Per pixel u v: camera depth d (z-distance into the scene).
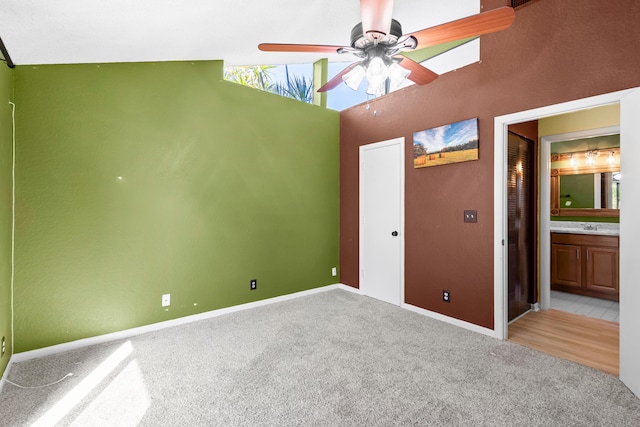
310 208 3.98
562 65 2.28
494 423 1.61
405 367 2.17
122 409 1.72
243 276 3.39
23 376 2.05
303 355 2.34
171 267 2.92
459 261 2.94
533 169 3.47
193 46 2.55
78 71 2.47
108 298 2.61
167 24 2.00
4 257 2.07
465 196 2.89
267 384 1.96
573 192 4.57
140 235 2.76
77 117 2.47
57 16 1.62
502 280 2.64
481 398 1.82
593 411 1.71
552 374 2.08
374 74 1.91
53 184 2.38
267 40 2.75
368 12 1.58
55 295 2.39
